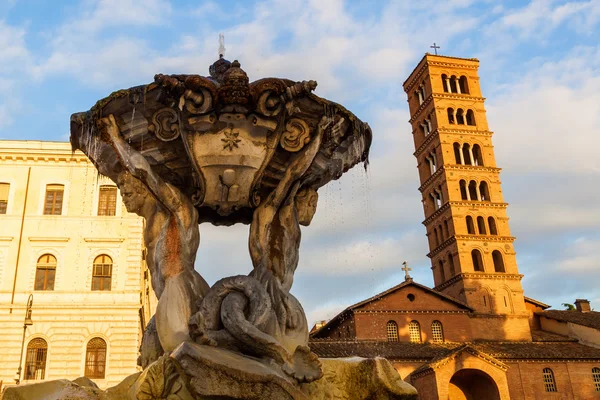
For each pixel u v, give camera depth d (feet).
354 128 23.70
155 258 21.90
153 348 21.06
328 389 19.97
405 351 177.27
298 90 21.86
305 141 22.90
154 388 17.48
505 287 222.07
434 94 259.80
